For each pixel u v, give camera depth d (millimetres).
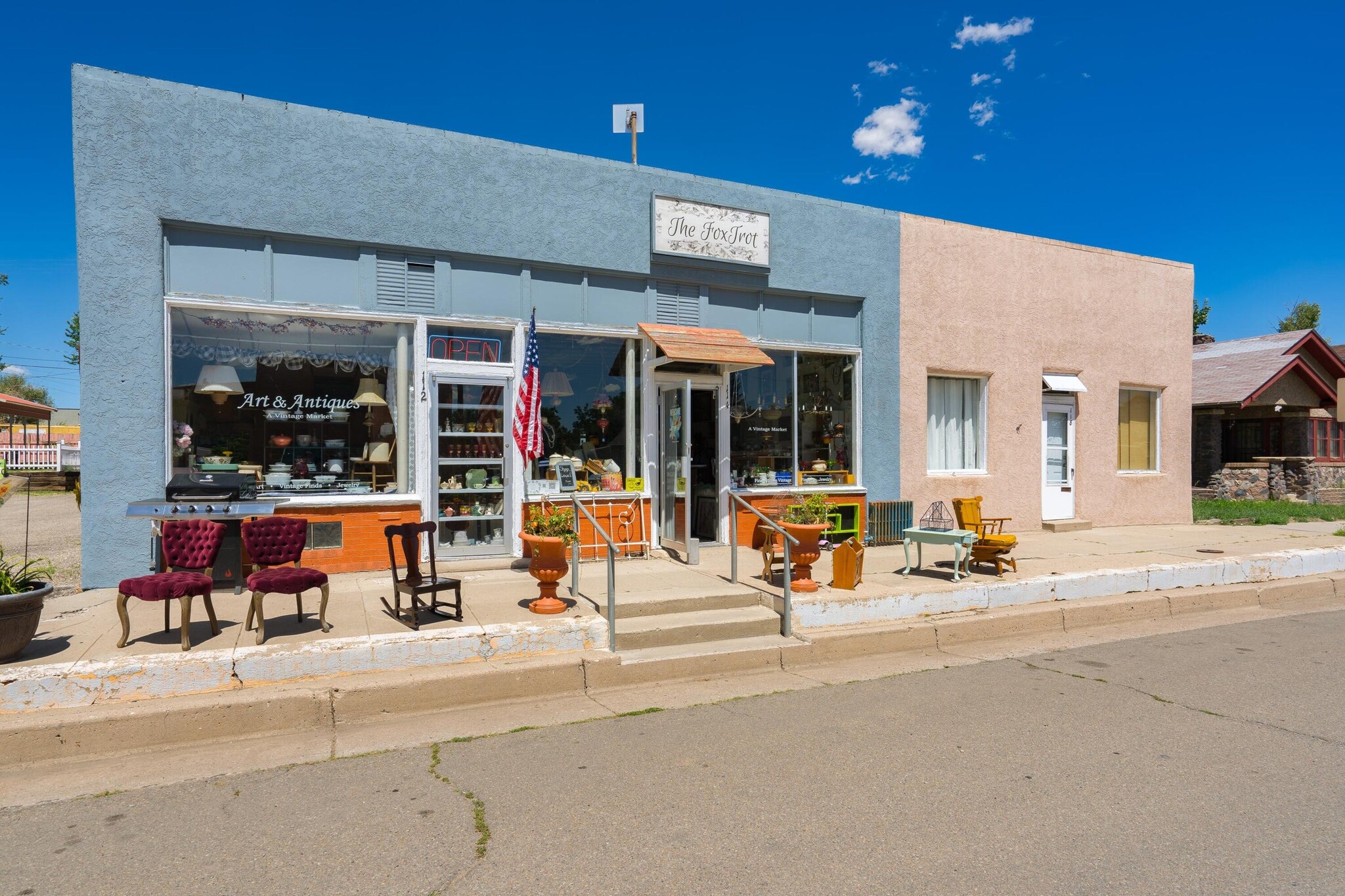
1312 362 20328
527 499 8844
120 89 7188
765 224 10195
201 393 7660
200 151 7457
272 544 6320
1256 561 9914
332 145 7965
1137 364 13766
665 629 6531
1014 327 12336
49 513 15914
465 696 5418
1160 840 3492
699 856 3361
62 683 4727
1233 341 24094
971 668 6512
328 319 8125
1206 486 20094
